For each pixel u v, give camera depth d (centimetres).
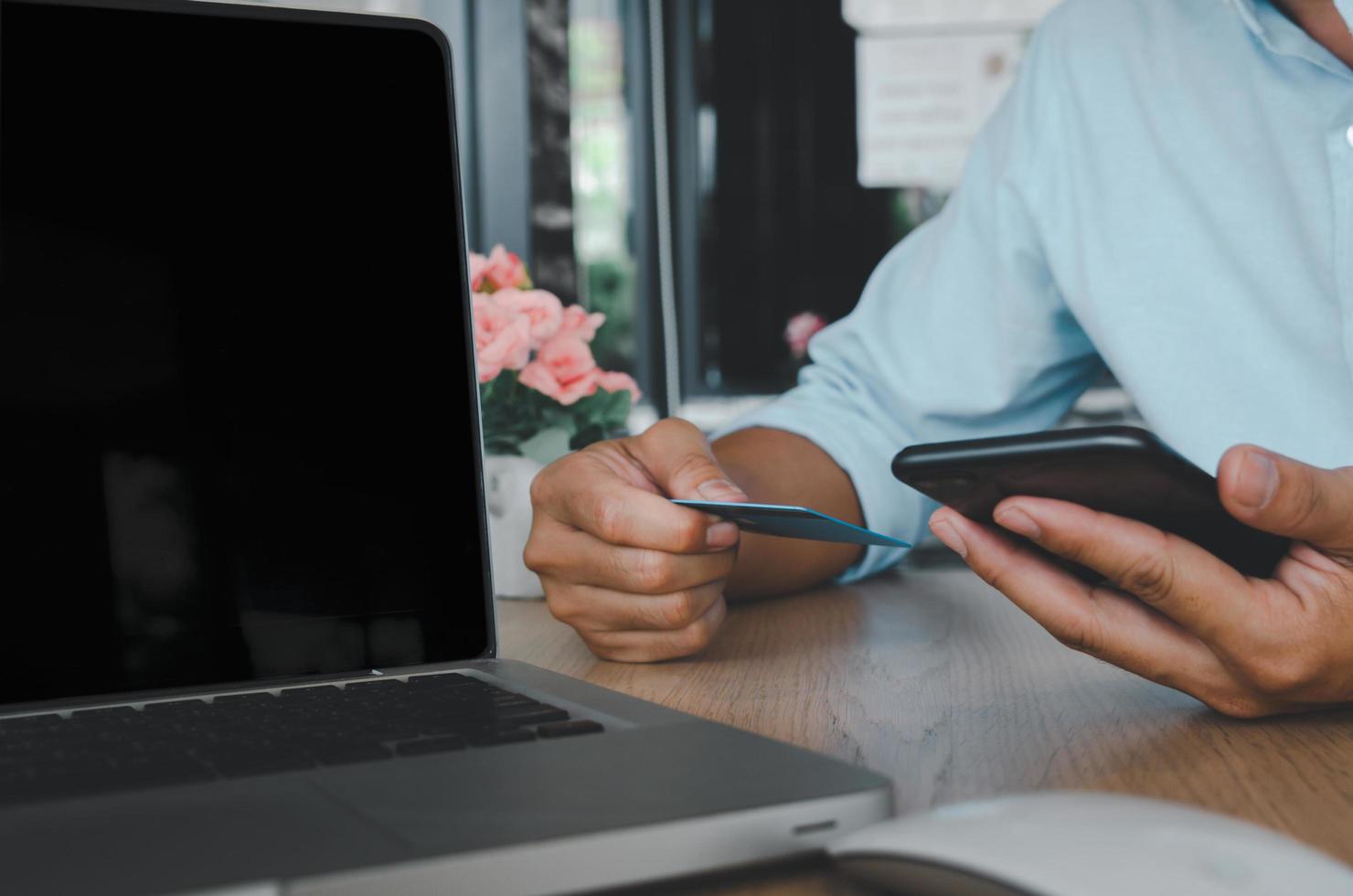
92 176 51
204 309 53
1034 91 106
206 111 54
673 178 220
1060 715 52
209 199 53
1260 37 86
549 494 69
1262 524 44
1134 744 47
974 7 219
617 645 67
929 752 46
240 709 45
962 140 224
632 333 222
